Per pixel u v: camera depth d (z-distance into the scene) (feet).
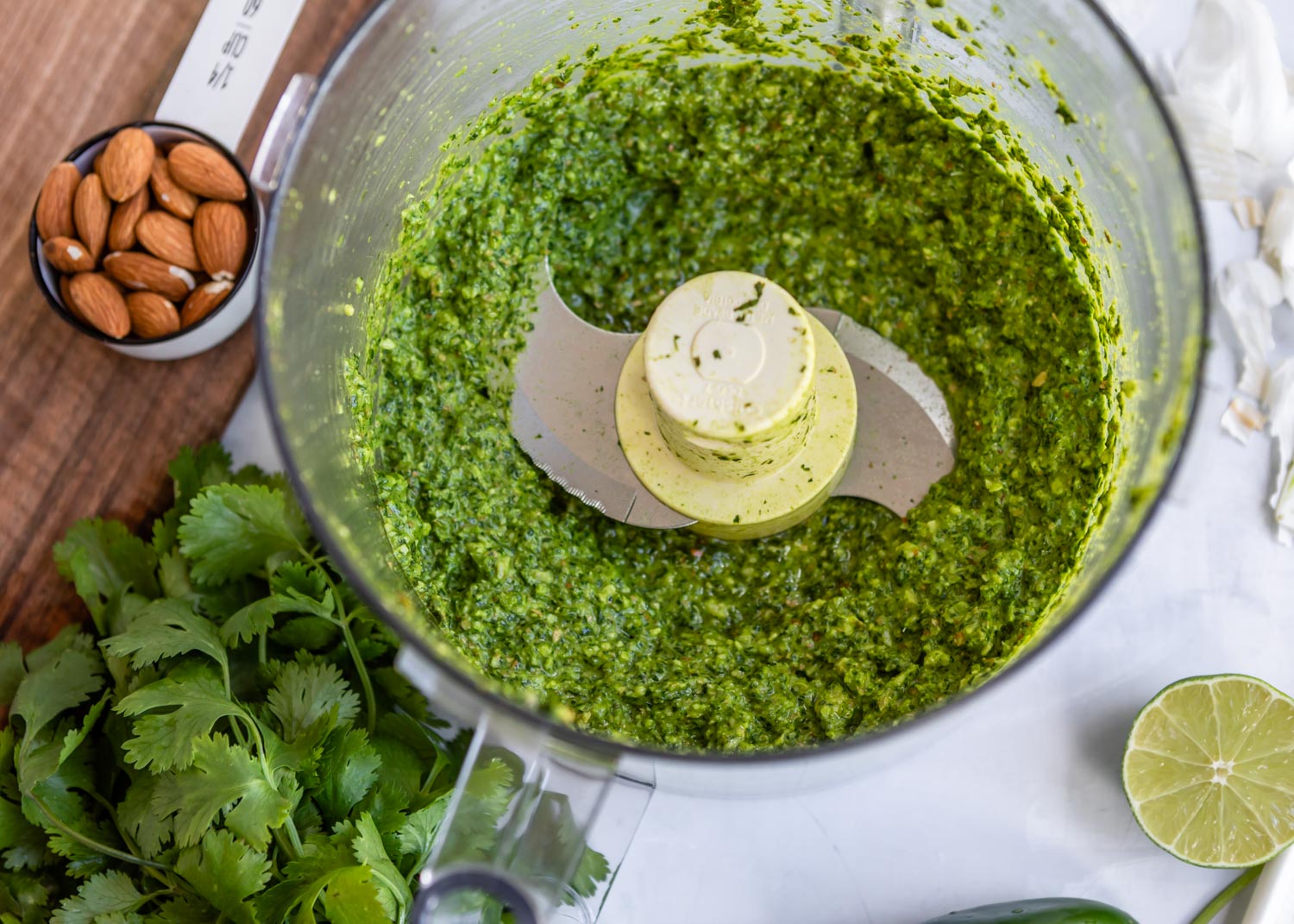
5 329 1.65
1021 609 1.43
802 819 1.57
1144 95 1.36
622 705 1.45
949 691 1.41
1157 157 1.37
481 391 1.54
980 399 1.50
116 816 1.45
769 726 1.44
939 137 1.52
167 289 1.62
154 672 1.49
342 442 1.45
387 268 1.53
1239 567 1.58
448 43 1.45
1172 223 1.37
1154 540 1.59
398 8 1.38
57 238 1.62
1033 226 1.50
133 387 1.65
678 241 1.58
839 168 1.55
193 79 1.68
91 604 1.56
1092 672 1.58
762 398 1.40
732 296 1.42
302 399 1.38
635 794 1.49
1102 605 1.59
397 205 1.52
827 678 1.45
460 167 1.54
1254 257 1.63
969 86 1.49
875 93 1.53
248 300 1.65
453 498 1.51
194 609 1.54
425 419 1.53
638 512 1.51
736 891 1.56
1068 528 1.44
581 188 1.57
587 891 1.49
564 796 1.42
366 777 1.47
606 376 1.53
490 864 1.39
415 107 1.47
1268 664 1.57
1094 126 1.44
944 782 1.56
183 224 1.63
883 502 1.50
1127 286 1.46
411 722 1.53
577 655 1.47
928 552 1.46
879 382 1.53
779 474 1.48
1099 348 1.47
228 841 1.39
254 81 1.67
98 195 1.62
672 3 1.49
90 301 1.61
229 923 1.43
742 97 1.55
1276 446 1.59
